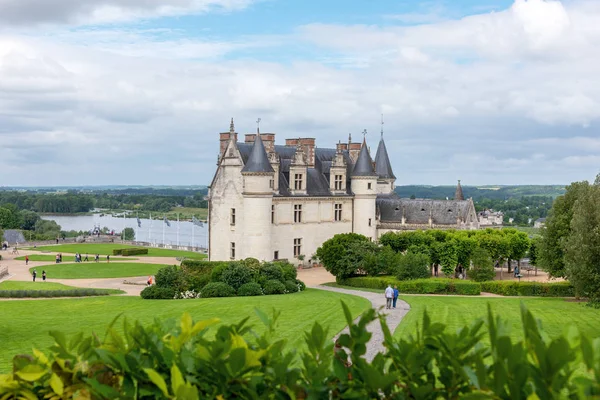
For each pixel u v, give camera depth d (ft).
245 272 217.15
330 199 337.11
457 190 391.86
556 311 159.22
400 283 228.02
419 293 223.51
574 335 21.74
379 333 110.83
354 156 373.81
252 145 310.45
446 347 24.31
